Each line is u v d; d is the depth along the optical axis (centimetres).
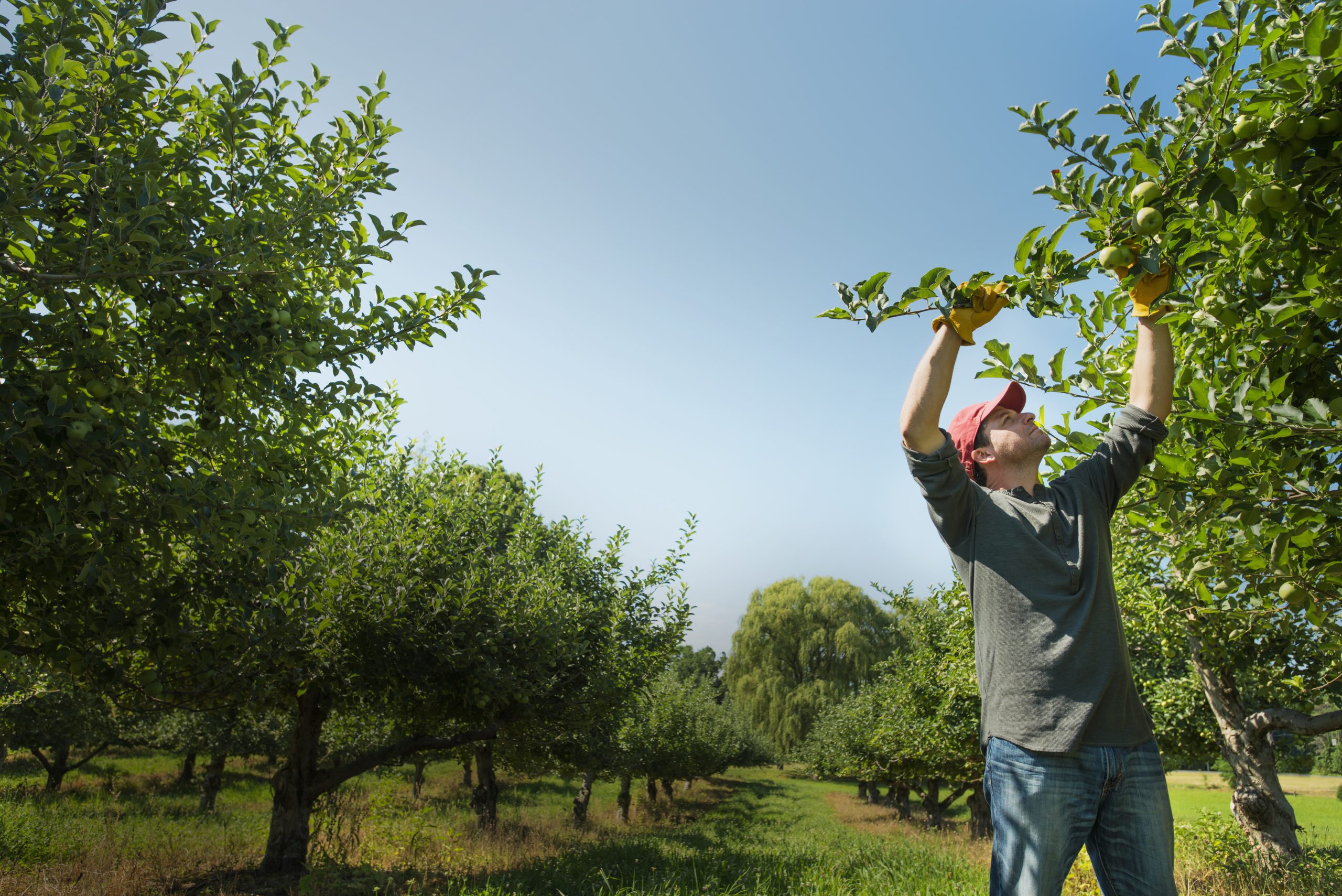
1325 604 273
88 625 423
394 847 1032
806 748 3173
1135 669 1148
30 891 766
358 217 506
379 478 987
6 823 1069
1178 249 210
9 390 318
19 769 2362
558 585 1118
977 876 732
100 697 703
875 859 895
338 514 509
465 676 946
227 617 538
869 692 2398
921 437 183
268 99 448
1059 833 159
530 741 1254
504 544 1280
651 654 1261
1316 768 6050
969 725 1374
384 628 863
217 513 399
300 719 970
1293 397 266
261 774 2823
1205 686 843
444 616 958
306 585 712
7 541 359
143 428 370
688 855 1019
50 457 343
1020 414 210
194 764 2528
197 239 391
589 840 1509
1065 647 166
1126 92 240
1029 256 196
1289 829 767
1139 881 161
